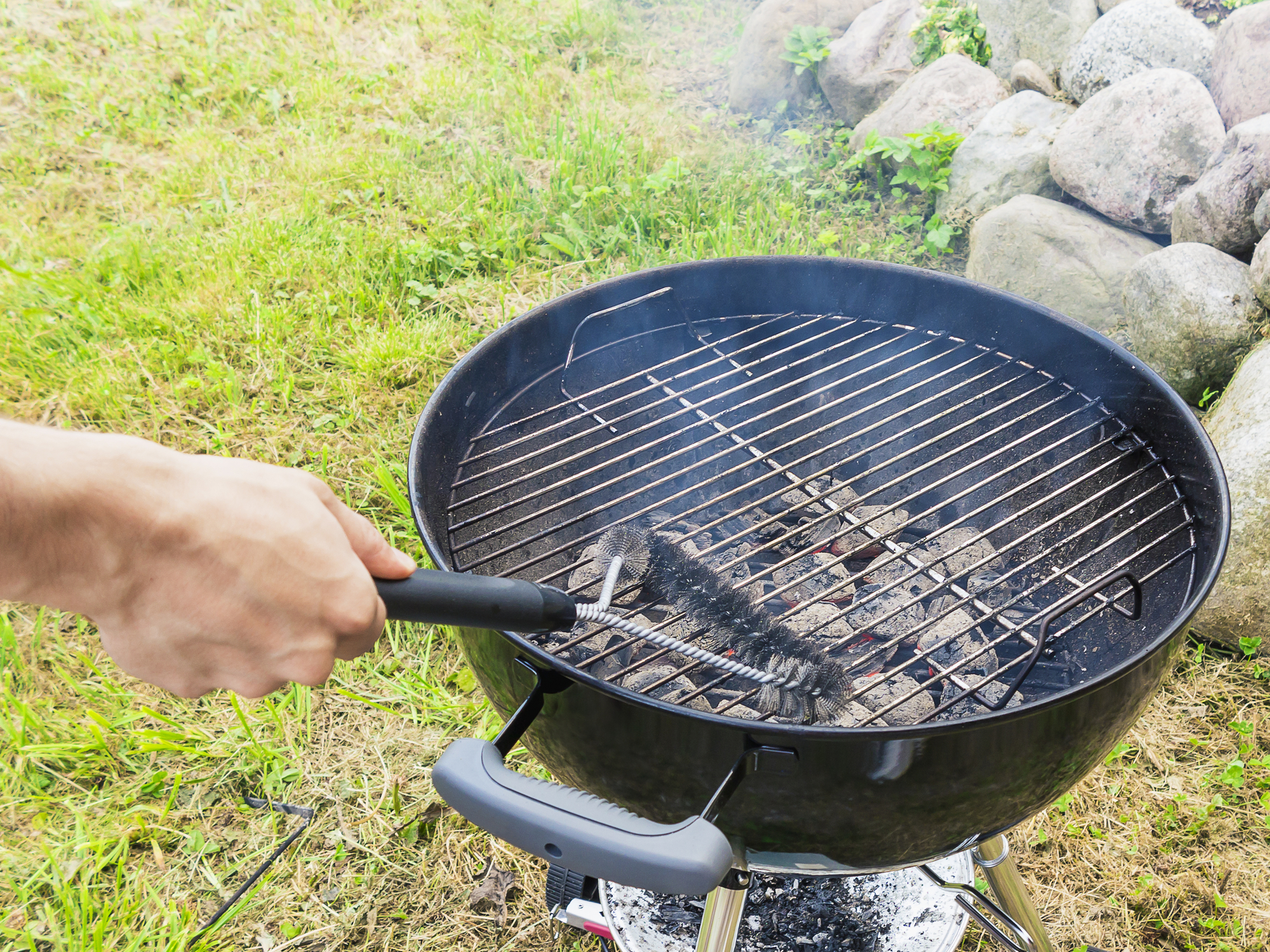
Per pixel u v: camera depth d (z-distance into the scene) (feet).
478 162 12.44
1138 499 4.34
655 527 4.59
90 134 13.58
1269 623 6.57
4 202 12.15
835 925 5.00
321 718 6.77
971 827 3.53
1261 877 5.59
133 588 2.24
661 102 14.25
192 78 14.82
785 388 5.48
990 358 5.49
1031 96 10.23
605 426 5.18
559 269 10.88
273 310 10.18
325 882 5.82
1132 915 5.48
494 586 2.80
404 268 10.92
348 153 12.82
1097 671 4.64
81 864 5.72
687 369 6.05
